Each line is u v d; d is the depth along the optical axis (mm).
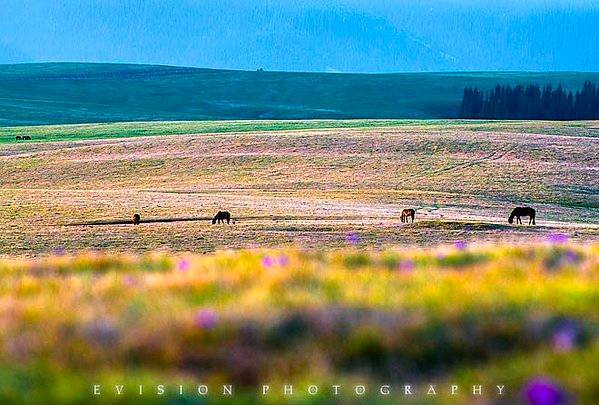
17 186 120562
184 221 76312
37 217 77000
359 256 16625
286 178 118750
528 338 9102
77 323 9812
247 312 9977
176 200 91688
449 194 104750
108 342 9062
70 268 17562
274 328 9414
